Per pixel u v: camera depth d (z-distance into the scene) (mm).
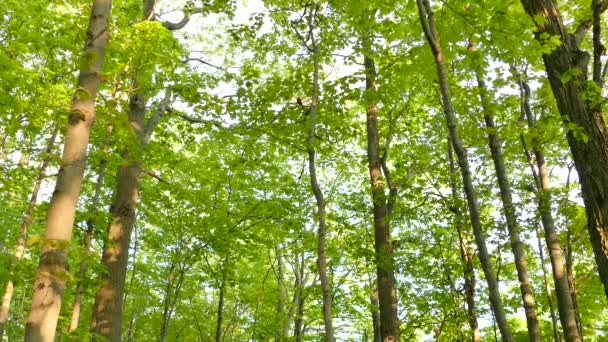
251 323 18484
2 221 12750
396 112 13047
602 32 10211
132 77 7148
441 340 14273
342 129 9453
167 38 6980
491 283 6406
